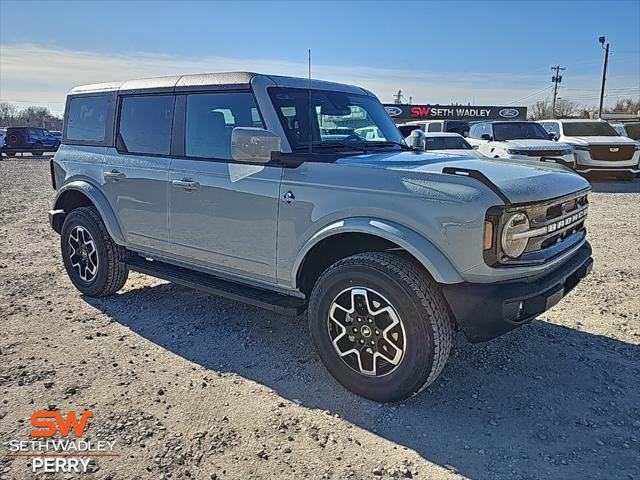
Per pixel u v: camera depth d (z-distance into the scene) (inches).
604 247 296.0
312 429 119.2
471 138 625.6
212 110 160.9
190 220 165.3
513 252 118.6
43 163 1083.9
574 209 142.1
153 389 135.6
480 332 119.8
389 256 128.5
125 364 149.3
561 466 107.1
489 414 125.9
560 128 629.9
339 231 130.0
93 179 197.3
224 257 158.6
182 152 167.9
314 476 103.5
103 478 102.2
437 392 135.9
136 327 176.9
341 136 164.1
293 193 138.9
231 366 149.6
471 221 114.7
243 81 153.6
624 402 131.8
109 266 196.4
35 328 174.4
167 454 109.4
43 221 382.6
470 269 116.7
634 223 366.6
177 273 176.2
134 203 182.5
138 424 119.8
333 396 133.6
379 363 128.6
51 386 135.8
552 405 130.1
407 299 121.5
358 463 107.7
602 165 576.4
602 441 115.6
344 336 133.6
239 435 116.3
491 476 104.1
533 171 138.6
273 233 144.6
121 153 187.5
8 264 256.8
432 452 111.5
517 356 156.9
